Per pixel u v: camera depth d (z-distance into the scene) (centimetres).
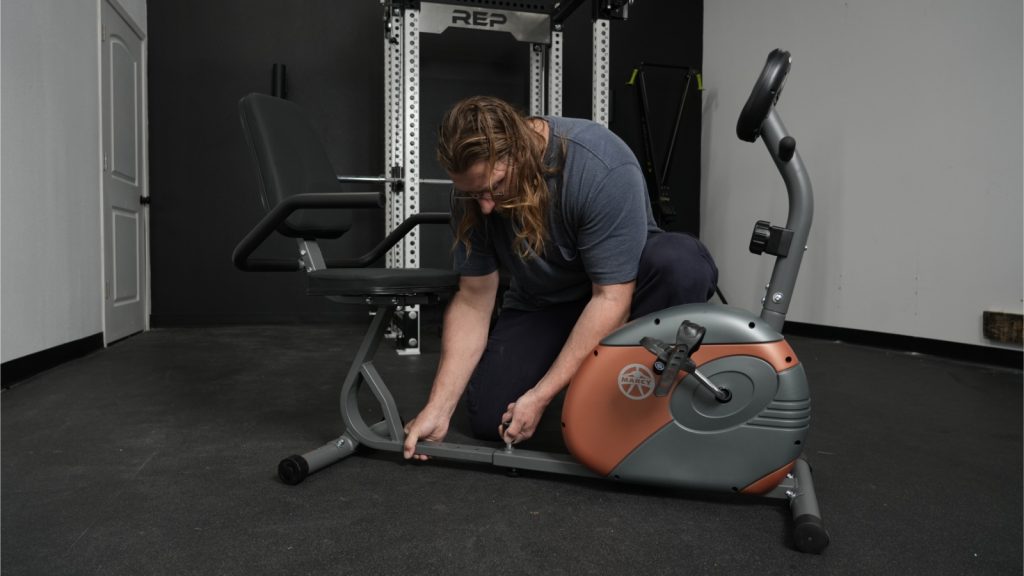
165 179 390
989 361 277
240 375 236
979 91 281
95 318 298
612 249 117
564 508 112
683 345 98
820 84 365
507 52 411
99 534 102
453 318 140
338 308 409
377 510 111
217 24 396
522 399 125
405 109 299
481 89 409
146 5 386
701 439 107
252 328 383
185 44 392
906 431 168
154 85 388
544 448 147
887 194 325
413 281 118
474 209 124
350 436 138
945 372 257
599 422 112
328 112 410
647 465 111
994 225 276
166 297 391
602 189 115
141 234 374
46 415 178
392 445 133
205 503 114
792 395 103
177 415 178
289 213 121
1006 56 271
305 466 124
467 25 303
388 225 348
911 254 312
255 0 400
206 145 394
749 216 421
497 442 150
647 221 136
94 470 132
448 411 137
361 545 97
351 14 411
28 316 234
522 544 98
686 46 461
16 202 227
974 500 120
